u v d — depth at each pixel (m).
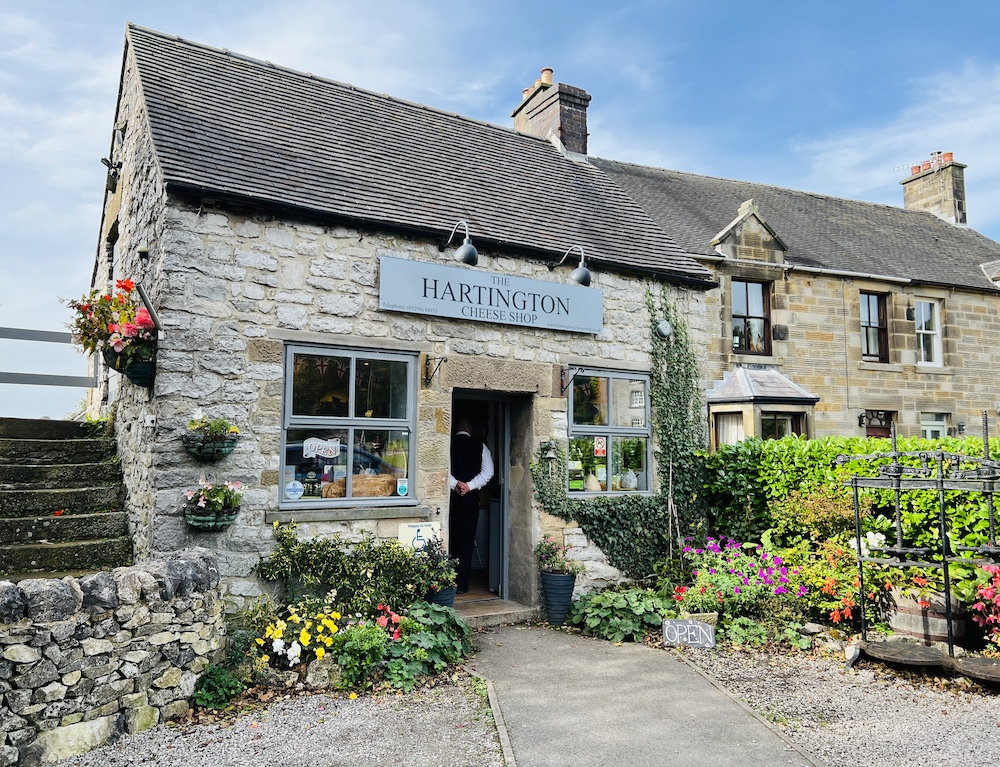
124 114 9.46
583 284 7.85
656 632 7.06
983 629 6.38
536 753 4.32
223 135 7.11
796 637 6.63
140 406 6.90
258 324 6.43
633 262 8.66
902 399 14.80
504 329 7.79
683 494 8.84
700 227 13.95
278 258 6.59
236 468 6.21
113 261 10.98
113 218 10.08
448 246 7.51
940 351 15.65
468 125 10.12
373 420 7.00
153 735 4.46
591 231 8.95
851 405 14.16
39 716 4.04
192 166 6.37
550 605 7.60
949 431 15.45
